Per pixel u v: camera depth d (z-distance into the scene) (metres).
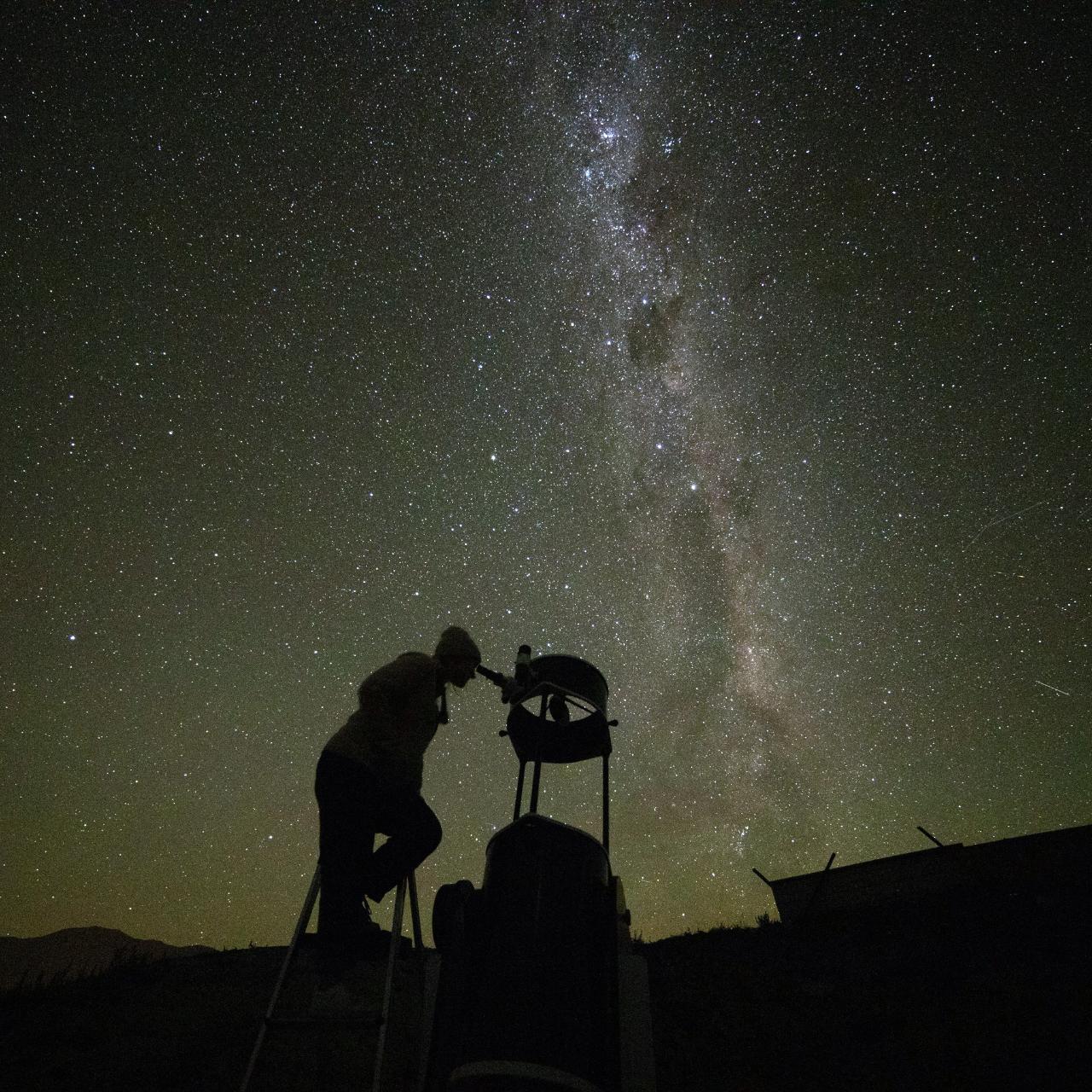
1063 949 5.56
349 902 2.67
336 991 2.46
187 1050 3.78
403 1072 3.59
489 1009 2.32
